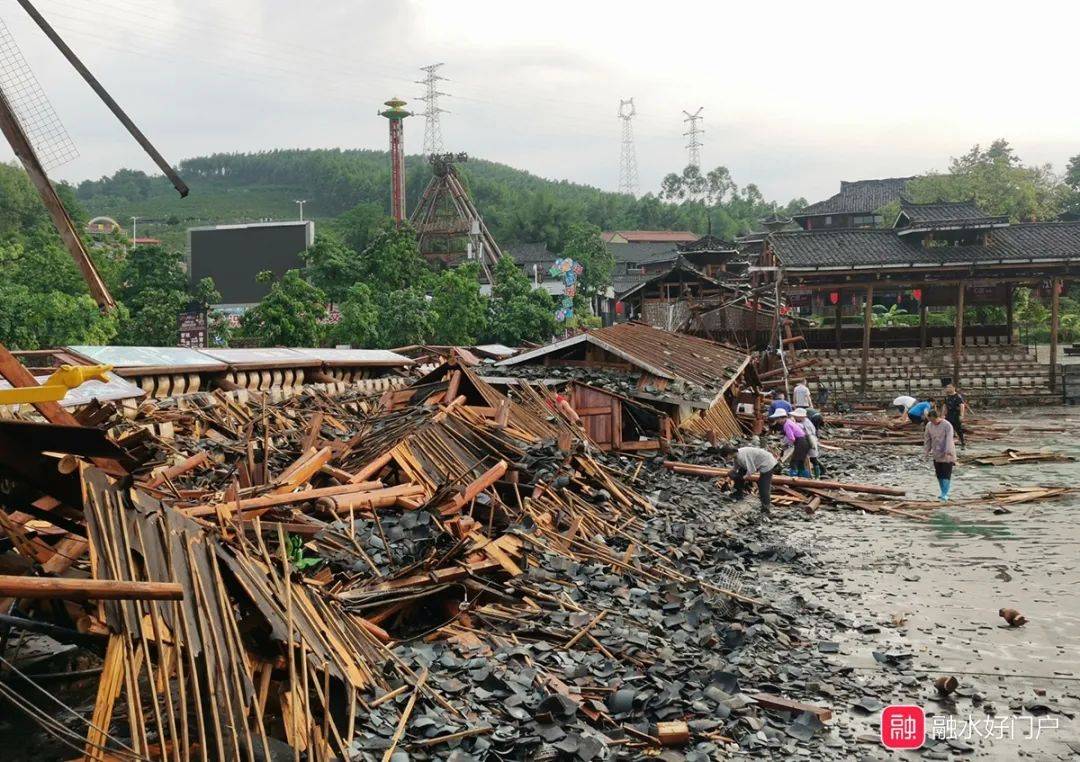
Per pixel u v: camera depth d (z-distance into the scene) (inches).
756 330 1745.8
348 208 7603.4
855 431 1245.1
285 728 253.6
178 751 223.8
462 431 562.9
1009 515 693.9
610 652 354.6
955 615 443.5
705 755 280.7
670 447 854.5
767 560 550.3
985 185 2701.8
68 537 272.8
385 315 1755.7
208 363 773.3
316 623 296.7
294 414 715.4
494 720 286.4
